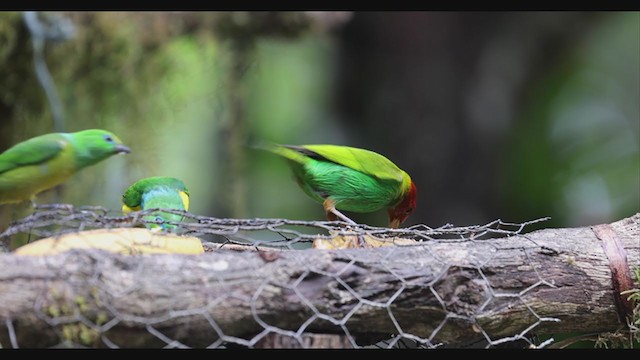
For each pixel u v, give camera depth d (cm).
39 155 603
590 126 1898
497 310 525
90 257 464
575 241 559
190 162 1709
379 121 1628
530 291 533
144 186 619
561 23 1706
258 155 1817
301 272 489
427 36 1611
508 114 1673
